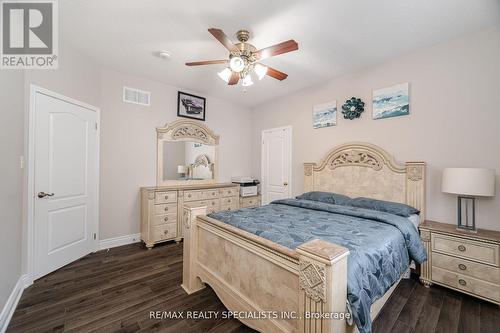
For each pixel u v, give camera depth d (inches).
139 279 93.4
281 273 53.2
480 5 73.7
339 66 120.2
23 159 85.6
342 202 115.0
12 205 75.8
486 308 76.1
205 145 170.1
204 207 89.1
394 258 66.0
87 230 116.3
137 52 107.7
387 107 113.5
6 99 71.8
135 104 136.0
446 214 96.6
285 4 73.9
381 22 82.9
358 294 45.3
